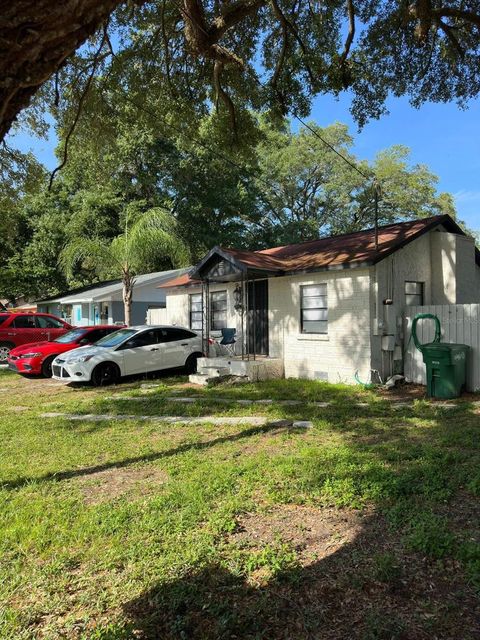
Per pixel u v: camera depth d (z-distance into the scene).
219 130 11.64
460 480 4.66
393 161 36.19
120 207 29.42
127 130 13.66
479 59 10.40
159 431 7.35
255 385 11.52
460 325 9.96
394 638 2.58
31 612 2.96
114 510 4.32
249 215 34.62
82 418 8.41
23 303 39.94
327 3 9.85
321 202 39.50
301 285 12.58
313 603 2.93
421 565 3.27
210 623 2.80
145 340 13.20
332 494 4.44
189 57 10.33
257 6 6.48
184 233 29.50
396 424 7.25
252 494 4.57
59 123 11.59
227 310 15.39
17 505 4.55
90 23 2.00
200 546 3.58
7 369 15.88
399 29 10.09
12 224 17.02
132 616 2.89
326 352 11.83
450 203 37.28
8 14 1.72
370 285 10.84
